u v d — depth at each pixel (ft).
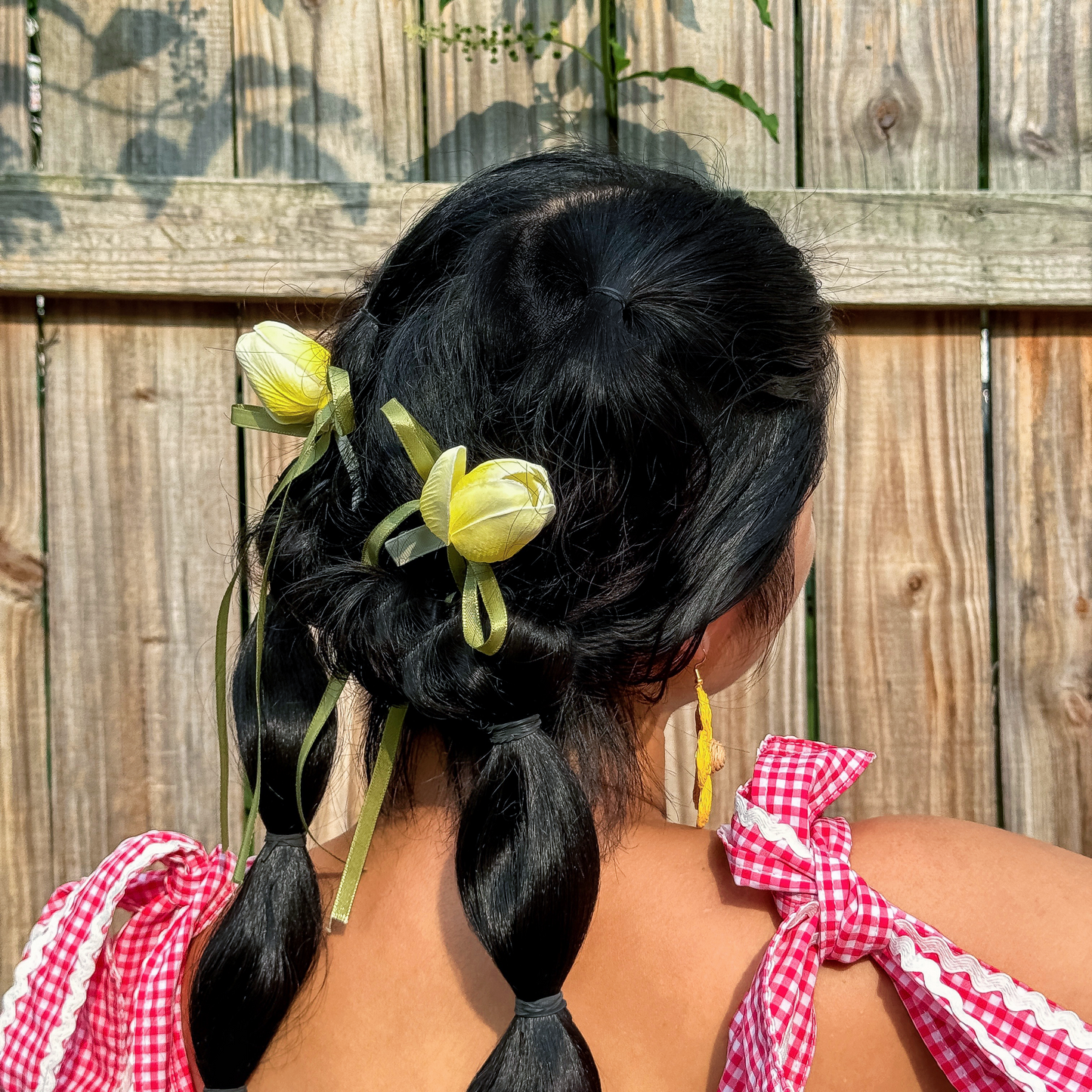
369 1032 2.01
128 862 2.36
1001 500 4.50
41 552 4.25
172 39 4.28
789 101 4.44
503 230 1.96
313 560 2.06
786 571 2.11
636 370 1.78
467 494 1.62
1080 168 4.49
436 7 4.37
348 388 1.97
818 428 2.04
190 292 4.13
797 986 1.74
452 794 2.09
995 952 1.79
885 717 4.50
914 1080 1.78
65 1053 2.33
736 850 1.88
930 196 4.31
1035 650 4.52
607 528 1.82
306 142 4.33
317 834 4.25
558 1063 1.73
